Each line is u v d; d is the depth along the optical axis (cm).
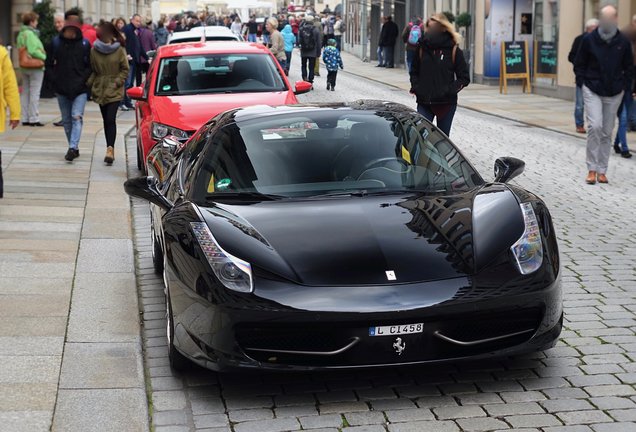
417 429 472
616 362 564
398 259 510
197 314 511
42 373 543
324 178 602
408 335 489
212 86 1216
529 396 512
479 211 556
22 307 673
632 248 870
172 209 591
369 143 634
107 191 1145
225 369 500
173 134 1093
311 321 484
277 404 508
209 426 480
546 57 2705
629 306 683
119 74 1351
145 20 3328
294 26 6462
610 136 1228
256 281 499
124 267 793
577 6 2483
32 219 971
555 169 1370
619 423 475
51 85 1357
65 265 795
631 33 1562
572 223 984
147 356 589
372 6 4953
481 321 501
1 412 485
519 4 3072
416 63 1224
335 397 516
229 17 6869
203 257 518
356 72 4009
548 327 521
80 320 646
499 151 1570
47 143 1558
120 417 485
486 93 2833
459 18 3281
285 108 689
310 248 518
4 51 1025
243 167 611
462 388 525
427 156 630
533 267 518
